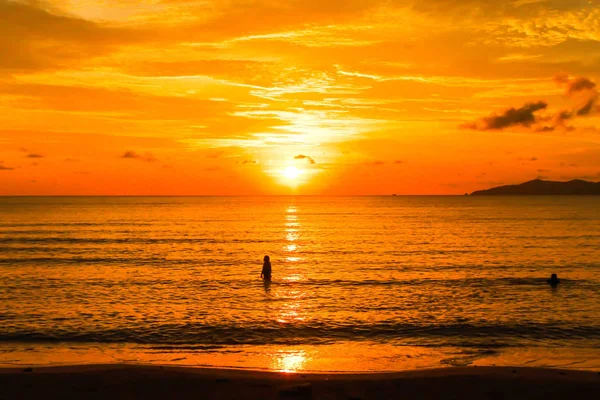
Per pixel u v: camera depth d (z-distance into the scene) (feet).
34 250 209.46
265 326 85.97
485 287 125.29
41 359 67.31
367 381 54.65
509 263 171.22
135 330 83.20
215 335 80.48
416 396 50.78
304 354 70.03
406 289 122.72
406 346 74.59
